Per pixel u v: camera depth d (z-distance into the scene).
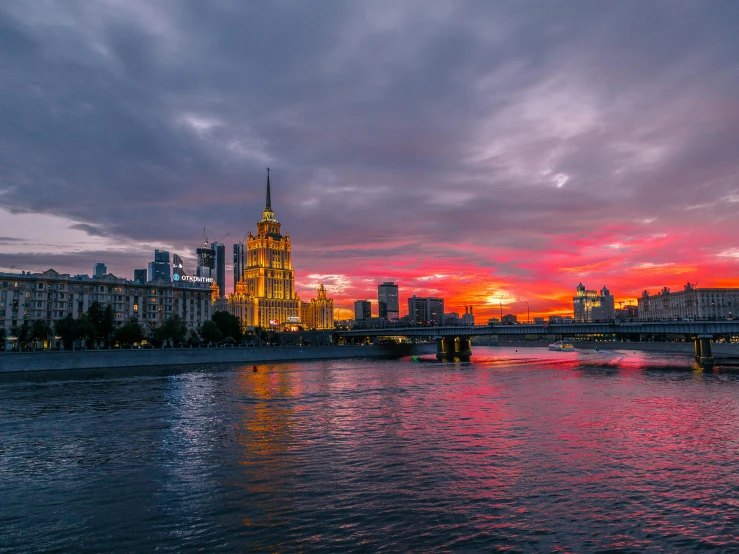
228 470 35.97
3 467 37.38
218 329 197.88
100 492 31.78
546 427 49.06
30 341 168.50
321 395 76.12
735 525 26.16
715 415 54.94
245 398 73.19
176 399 72.25
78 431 49.91
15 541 25.16
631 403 64.06
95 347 174.50
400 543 24.53
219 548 24.27
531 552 23.55
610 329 143.50
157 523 27.06
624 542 24.41
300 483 32.94
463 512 28.00
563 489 31.31
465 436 45.53
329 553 23.66
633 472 34.41
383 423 52.34
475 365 147.88
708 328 127.62
